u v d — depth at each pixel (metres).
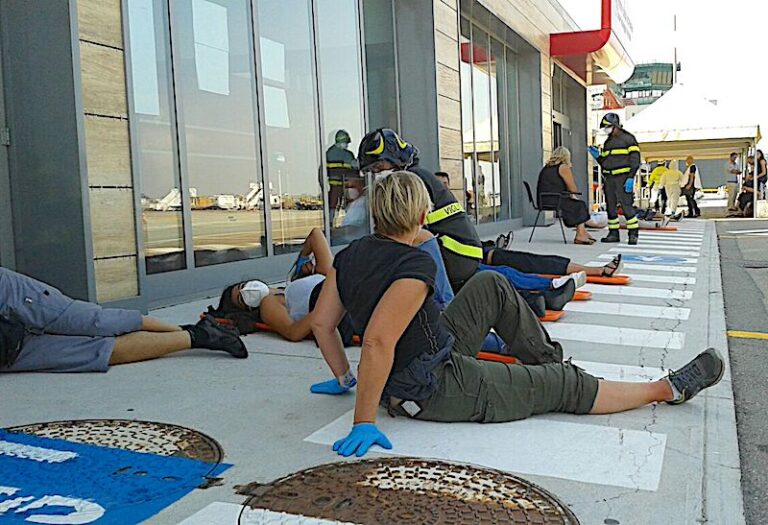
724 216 23.47
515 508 2.41
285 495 2.53
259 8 7.93
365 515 2.37
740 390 3.87
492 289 3.52
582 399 3.29
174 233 6.76
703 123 22.33
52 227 5.51
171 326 4.58
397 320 2.90
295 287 5.04
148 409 3.52
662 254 10.34
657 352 4.60
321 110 8.99
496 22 13.96
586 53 17.53
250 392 3.78
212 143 7.24
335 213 9.33
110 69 5.64
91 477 2.69
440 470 2.72
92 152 5.50
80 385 3.96
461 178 11.90
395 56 11.05
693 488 2.58
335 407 3.51
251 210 7.77
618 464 2.78
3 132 5.52
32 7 5.39
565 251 10.91
